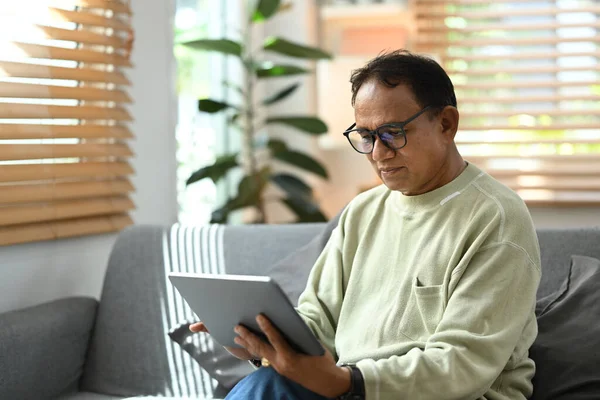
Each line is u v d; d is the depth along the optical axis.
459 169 1.67
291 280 2.12
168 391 2.20
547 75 3.90
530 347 1.78
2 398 2.03
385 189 1.83
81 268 2.69
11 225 2.41
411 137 1.58
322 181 4.87
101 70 2.74
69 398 2.21
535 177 3.77
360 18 4.91
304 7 4.61
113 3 2.78
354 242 1.83
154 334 2.27
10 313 2.15
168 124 3.16
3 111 2.35
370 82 1.60
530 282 1.54
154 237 2.40
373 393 1.41
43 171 2.50
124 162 2.87
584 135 3.84
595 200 3.62
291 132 4.64
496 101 3.82
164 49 3.13
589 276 1.89
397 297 1.64
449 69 3.88
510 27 3.84
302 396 1.46
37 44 2.48
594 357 1.74
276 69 3.75
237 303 1.43
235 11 4.30
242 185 3.65
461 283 1.54
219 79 4.27
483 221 1.57
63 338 2.22
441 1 3.88
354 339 1.68
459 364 1.45
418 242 1.65
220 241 2.34
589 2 3.82
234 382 2.09
